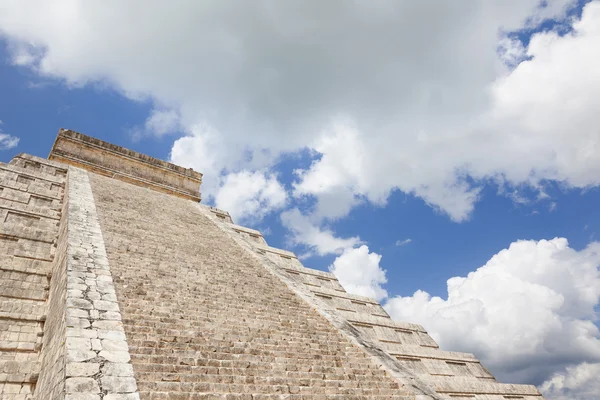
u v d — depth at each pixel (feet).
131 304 26.05
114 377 17.65
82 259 29.40
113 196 53.72
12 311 28.96
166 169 87.92
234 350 25.02
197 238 50.44
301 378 24.62
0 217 40.37
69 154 75.20
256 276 44.01
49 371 20.72
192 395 18.85
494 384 49.14
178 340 23.86
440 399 27.91
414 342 54.90
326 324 36.91
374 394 26.16
